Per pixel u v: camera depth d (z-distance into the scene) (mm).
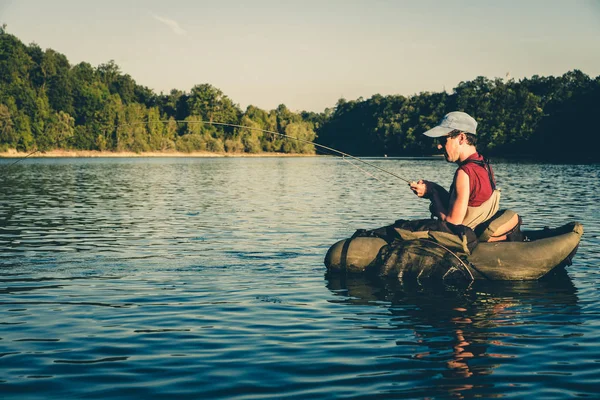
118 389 3625
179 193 22156
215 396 3500
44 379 3793
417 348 4355
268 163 72312
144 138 98938
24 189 23984
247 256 8383
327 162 77812
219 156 112125
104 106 100188
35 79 107062
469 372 3869
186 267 7562
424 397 3473
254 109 125062
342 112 149375
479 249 6816
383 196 20141
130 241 9859
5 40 108500
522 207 15539
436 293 6160
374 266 7047
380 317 5227
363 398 3457
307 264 7785
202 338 4629
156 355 4242
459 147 7031
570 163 57812
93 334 4754
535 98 95250
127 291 6230
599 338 4547
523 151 91938
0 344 4504
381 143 119375
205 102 115562
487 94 100312
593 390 3562
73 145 93500
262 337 4652
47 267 7559
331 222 12562
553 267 6703
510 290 6277
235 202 18016
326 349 4344
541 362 4039
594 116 87938
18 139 91250
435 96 113875
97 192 22516
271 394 3523
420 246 6887
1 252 8742
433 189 7324
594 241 9359
